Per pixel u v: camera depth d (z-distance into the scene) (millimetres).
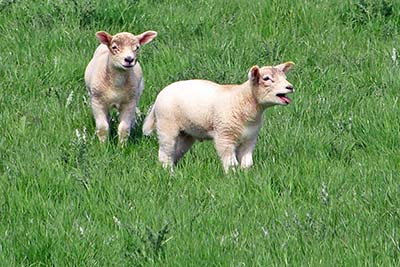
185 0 19672
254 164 13984
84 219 12234
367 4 19078
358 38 18422
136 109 15586
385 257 11172
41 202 12539
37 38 17859
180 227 11930
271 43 18016
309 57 17719
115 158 14133
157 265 11188
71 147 14336
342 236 11773
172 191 13031
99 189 12969
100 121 15102
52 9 18906
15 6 18938
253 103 13414
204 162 14133
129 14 18781
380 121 14938
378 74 16906
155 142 14867
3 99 15781
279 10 19141
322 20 18891
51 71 16750
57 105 15750
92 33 18188
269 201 12734
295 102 15805
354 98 16109
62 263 11305
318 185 13156
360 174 13438
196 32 18594
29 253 11453
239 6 19406
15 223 12109
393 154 14086
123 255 11469
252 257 11289
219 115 13516
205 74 16734
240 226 12039
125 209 12453
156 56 17547
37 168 13438
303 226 11961
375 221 12109
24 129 14789
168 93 13930
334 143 14531
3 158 14039
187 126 13812
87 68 15672
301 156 14195
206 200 12859
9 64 16938
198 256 11258
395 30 18578
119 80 14953
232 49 17766
